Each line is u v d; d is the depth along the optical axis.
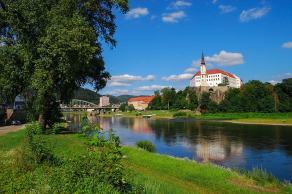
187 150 40.16
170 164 22.25
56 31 32.66
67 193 9.67
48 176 11.45
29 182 11.22
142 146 35.56
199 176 19.28
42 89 32.78
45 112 38.75
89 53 33.47
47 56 32.81
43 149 14.84
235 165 30.47
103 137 11.73
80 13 36.41
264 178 19.06
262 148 41.41
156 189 13.58
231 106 143.75
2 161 15.00
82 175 10.58
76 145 23.38
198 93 185.88
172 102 197.12
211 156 35.62
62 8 34.44
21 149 16.64
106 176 10.61
